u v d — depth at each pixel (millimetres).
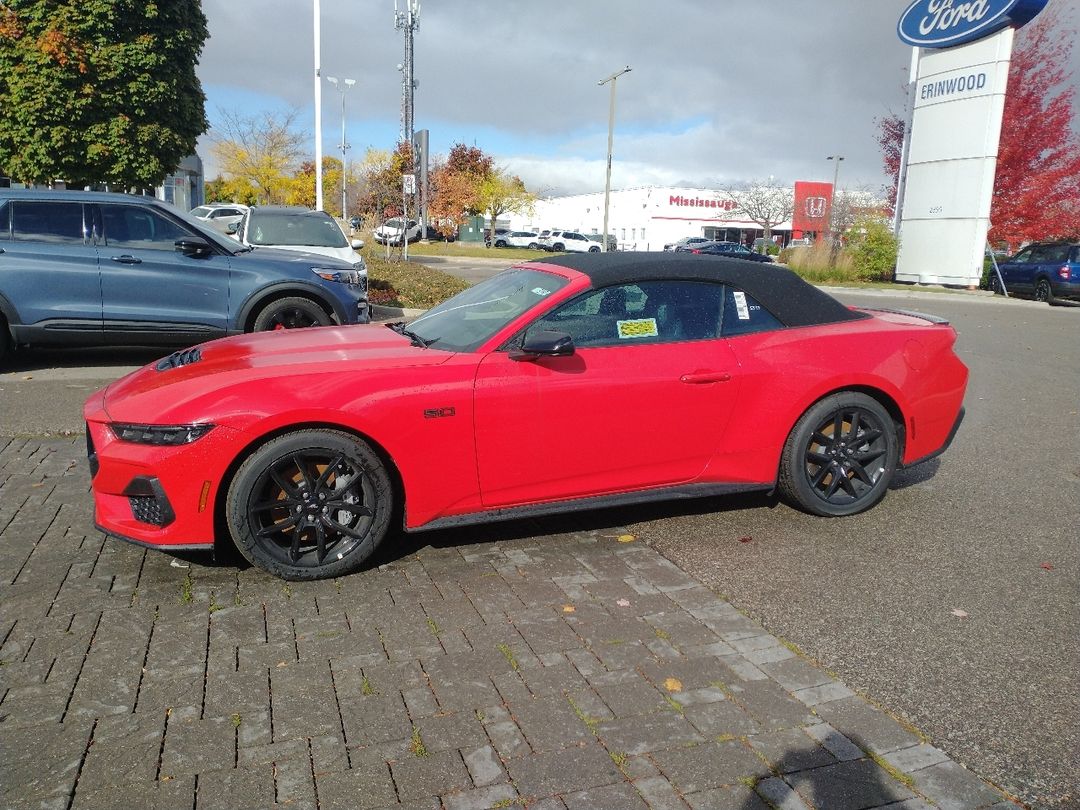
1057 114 27406
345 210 35312
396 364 3691
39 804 2215
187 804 2229
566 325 3924
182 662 2930
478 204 53062
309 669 2900
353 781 2328
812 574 3805
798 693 2801
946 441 4707
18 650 2979
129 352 9117
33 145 12836
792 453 4316
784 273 4480
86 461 5215
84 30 12883
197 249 7797
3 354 7566
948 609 3471
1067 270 19594
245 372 3619
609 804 2252
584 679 2865
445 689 2789
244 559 3803
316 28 21859
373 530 3643
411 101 46406
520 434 3764
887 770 2414
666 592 3572
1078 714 2723
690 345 4098
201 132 14914
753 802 2270
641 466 4031
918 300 21047
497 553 3967
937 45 23984
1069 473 5527
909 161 25656
